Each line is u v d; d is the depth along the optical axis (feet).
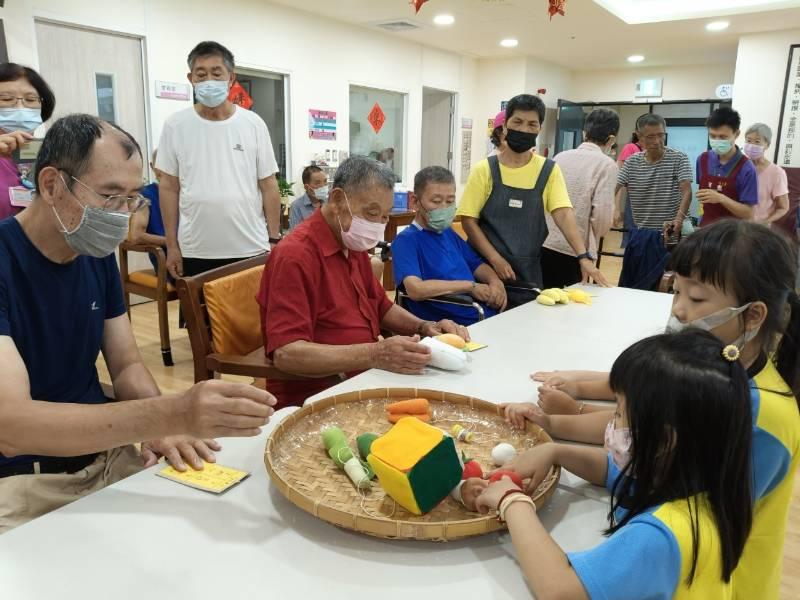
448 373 5.08
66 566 2.63
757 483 2.90
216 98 9.41
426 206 7.78
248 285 6.75
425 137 28.14
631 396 2.55
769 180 13.10
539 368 5.24
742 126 21.71
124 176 3.73
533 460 3.27
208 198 9.82
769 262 2.94
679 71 28.78
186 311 6.10
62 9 13.39
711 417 2.41
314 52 19.74
